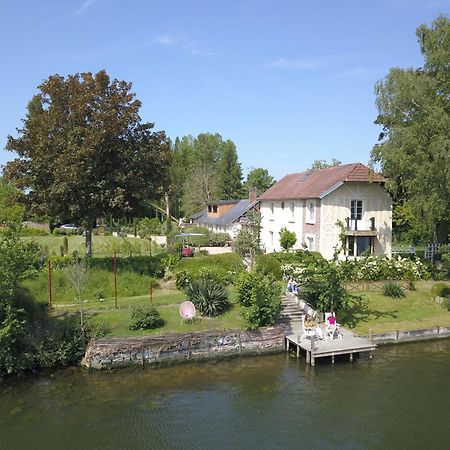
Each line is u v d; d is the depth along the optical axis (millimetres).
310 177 42562
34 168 27828
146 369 20719
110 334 21703
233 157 95000
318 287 25672
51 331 21078
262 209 49156
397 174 33625
